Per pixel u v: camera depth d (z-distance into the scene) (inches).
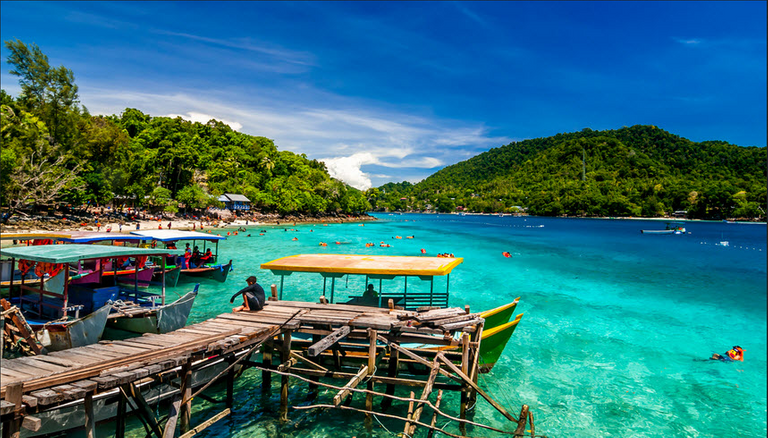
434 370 394.0
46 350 469.1
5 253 517.0
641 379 558.3
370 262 616.7
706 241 2844.5
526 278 1301.7
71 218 2215.8
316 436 396.8
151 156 3181.6
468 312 496.1
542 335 737.6
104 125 2778.1
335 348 496.4
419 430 415.5
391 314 487.8
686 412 470.6
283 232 2962.6
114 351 354.3
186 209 3336.6
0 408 244.5
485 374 565.0
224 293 968.9
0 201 1863.9
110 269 834.8
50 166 2150.6
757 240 2962.6
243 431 402.0
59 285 570.3
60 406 300.0
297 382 516.4
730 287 1192.8
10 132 2181.3
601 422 446.3
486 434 414.9
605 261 1740.9
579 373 575.8
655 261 1754.4
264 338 418.0
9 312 419.8
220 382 497.7
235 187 4065.0
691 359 630.5
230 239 2311.8
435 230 3929.6
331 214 5354.3
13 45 2278.5
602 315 873.5
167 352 352.8
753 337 737.6
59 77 2417.6
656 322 825.5
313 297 984.3
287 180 4975.4
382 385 510.9
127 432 385.7
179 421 410.3
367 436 398.9
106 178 2508.6
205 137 5142.7
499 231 3875.5
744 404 490.0
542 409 473.1
